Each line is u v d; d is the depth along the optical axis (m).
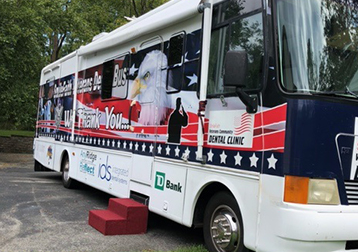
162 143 4.98
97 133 6.88
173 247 4.66
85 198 7.53
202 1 4.35
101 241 4.73
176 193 4.61
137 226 5.15
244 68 3.49
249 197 3.58
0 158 16.58
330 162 3.27
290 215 3.14
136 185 5.48
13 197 7.28
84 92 7.59
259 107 3.54
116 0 21.58
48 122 9.67
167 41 5.09
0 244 4.49
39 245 4.50
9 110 15.79
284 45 3.45
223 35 4.16
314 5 3.60
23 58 14.71
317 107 3.26
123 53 6.23
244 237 3.60
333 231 3.14
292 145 3.22
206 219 4.29
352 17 3.77
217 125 4.06
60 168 8.68
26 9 14.55
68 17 18.47
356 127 3.40
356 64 3.67
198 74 4.41
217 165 4.01
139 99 5.62
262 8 3.67
